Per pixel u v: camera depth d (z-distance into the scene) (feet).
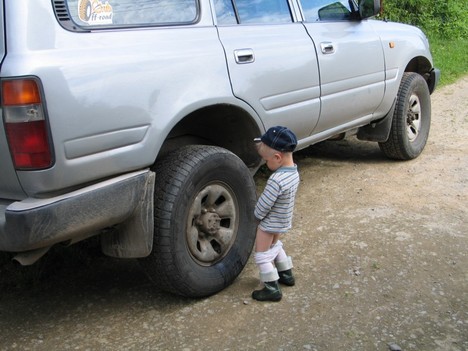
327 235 13.47
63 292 11.70
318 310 10.37
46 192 8.46
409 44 18.39
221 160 10.73
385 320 10.00
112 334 10.02
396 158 19.19
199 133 12.41
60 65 8.38
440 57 40.57
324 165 19.16
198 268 10.59
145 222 9.63
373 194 16.08
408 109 18.60
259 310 10.47
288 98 12.95
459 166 18.44
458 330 9.68
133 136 9.34
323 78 14.10
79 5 9.01
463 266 11.84
